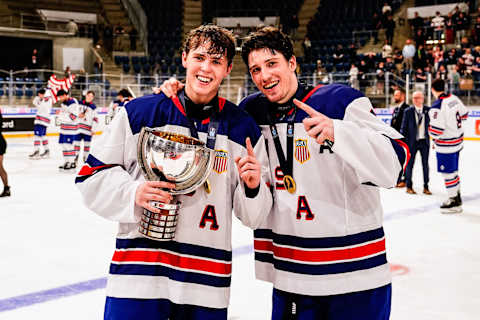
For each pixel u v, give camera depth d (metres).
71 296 3.60
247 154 1.87
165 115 1.81
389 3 21.97
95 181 1.74
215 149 1.82
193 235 1.79
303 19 24.34
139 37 23.56
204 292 1.79
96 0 23.25
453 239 5.18
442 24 19.73
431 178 9.41
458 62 16.67
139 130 1.80
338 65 19.98
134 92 19.19
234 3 24.23
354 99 1.87
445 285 3.88
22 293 3.65
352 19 23.11
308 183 1.88
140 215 1.72
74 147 10.31
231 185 1.87
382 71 16.91
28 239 5.15
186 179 1.67
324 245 1.86
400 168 1.80
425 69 16.84
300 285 1.87
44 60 21.98
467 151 13.17
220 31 1.77
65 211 6.52
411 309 3.43
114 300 1.79
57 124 10.16
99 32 23.19
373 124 1.83
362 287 1.87
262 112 2.02
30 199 7.30
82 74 19.58
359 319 1.87
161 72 21.92
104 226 5.74
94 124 10.70
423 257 4.57
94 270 4.18
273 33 1.89
